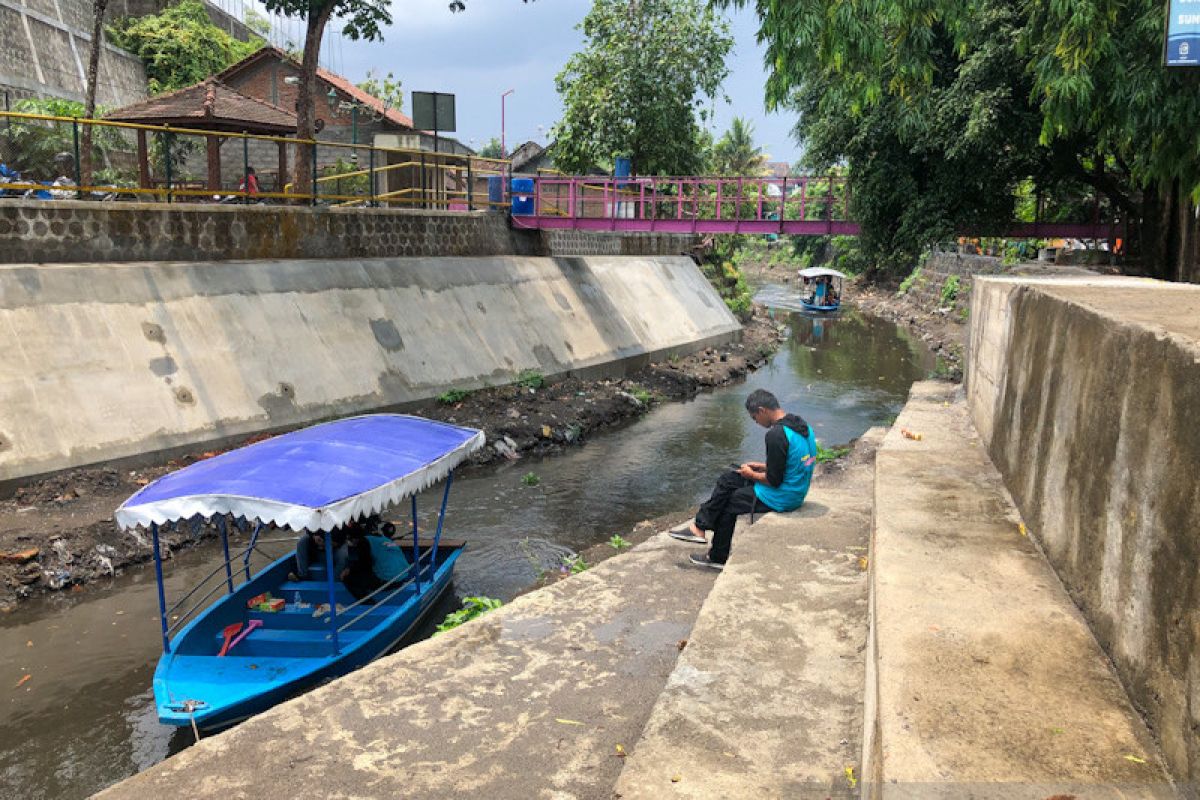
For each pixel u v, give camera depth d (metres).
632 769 3.46
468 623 5.78
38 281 11.73
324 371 14.00
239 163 24.39
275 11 17.50
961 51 13.16
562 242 23.36
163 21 36.66
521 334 18.36
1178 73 12.73
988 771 2.26
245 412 12.59
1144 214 23.08
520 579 9.48
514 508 11.86
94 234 12.88
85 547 9.34
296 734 4.34
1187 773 2.15
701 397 19.92
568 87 33.03
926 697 2.69
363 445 7.81
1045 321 4.90
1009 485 5.53
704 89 32.16
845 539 6.04
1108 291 5.39
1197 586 2.21
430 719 4.47
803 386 21.34
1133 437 2.93
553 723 4.41
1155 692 2.46
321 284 15.27
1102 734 2.46
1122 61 13.40
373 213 16.97
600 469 13.77
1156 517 2.61
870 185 36.22
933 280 35.12
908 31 12.19
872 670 3.32
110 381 11.52
